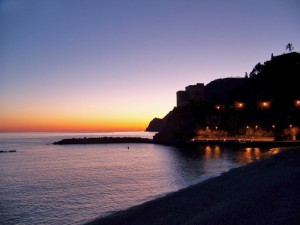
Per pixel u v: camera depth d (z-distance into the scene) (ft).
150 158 299.79
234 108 495.82
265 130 405.80
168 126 619.26
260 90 448.65
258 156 246.06
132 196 107.14
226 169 176.24
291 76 402.52
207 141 438.40
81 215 83.05
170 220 51.26
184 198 69.72
